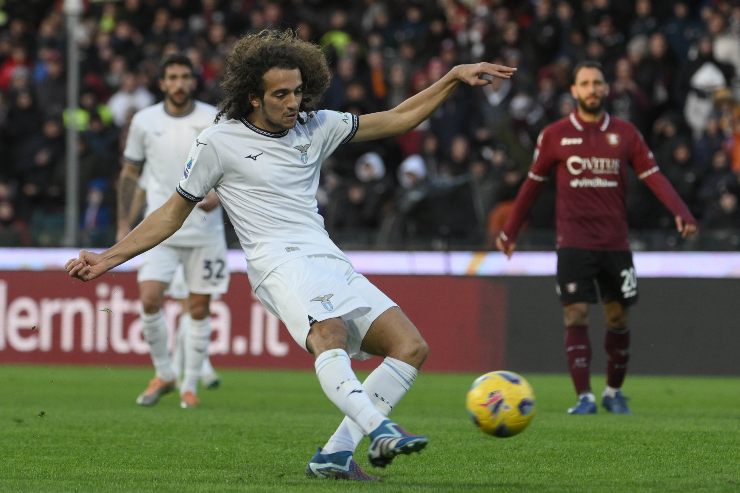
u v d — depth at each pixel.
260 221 15.67
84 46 56.59
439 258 40.50
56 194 49.69
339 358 14.62
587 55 48.94
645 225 42.25
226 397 30.91
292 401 29.75
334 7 56.75
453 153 45.19
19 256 42.47
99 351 41.66
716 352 38.50
